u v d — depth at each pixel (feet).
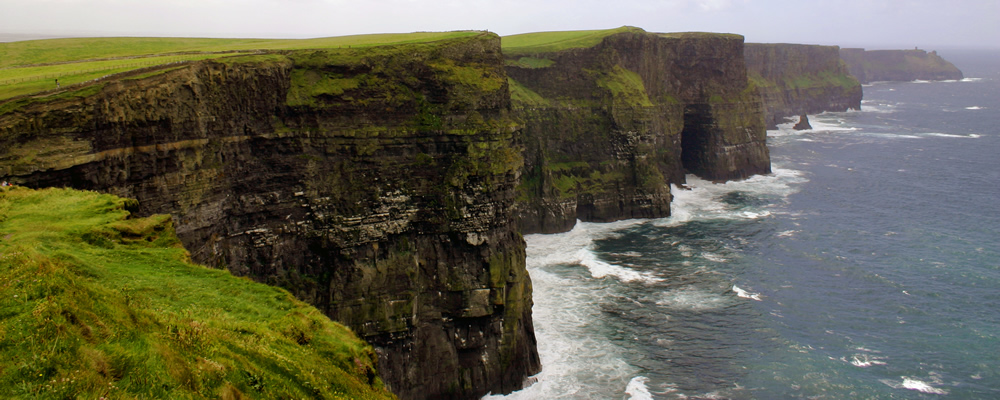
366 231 197.77
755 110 467.11
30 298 65.16
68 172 141.79
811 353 215.31
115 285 88.79
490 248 207.51
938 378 201.57
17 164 134.82
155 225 114.42
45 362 56.39
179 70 164.86
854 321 238.48
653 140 370.12
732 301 254.27
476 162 205.46
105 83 151.02
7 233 100.42
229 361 72.28
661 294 260.42
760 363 209.87
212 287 98.27
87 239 102.68
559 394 198.39
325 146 194.70
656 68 410.52
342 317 194.80
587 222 357.82
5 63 200.23
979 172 490.90
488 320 206.39
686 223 355.77
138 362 62.18
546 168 338.75
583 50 370.12
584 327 234.17
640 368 208.54
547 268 288.10
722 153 443.73
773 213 375.45
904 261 297.53
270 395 71.67
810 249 313.12
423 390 200.54
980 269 287.89
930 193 425.69
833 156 551.18
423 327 203.62
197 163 168.76
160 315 79.77
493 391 204.23
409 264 202.39
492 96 216.33
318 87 196.44
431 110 208.13
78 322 63.31
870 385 197.67
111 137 149.79
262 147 187.42
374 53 205.16
